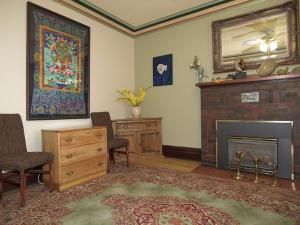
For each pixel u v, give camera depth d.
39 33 2.81
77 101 3.36
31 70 2.71
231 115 3.21
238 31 3.33
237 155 2.92
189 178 2.77
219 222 1.68
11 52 2.54
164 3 3.34
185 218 1.74
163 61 4.21
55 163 2.42
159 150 4.09
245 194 2.21
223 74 3.51
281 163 2.80
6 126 2.27
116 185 2.53
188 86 3.91
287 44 2.95
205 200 2.07
